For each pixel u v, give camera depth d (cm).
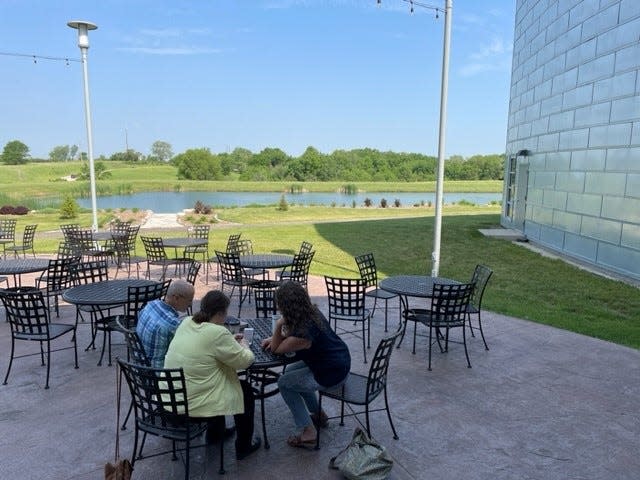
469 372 489
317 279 965
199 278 975
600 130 1076
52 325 488
